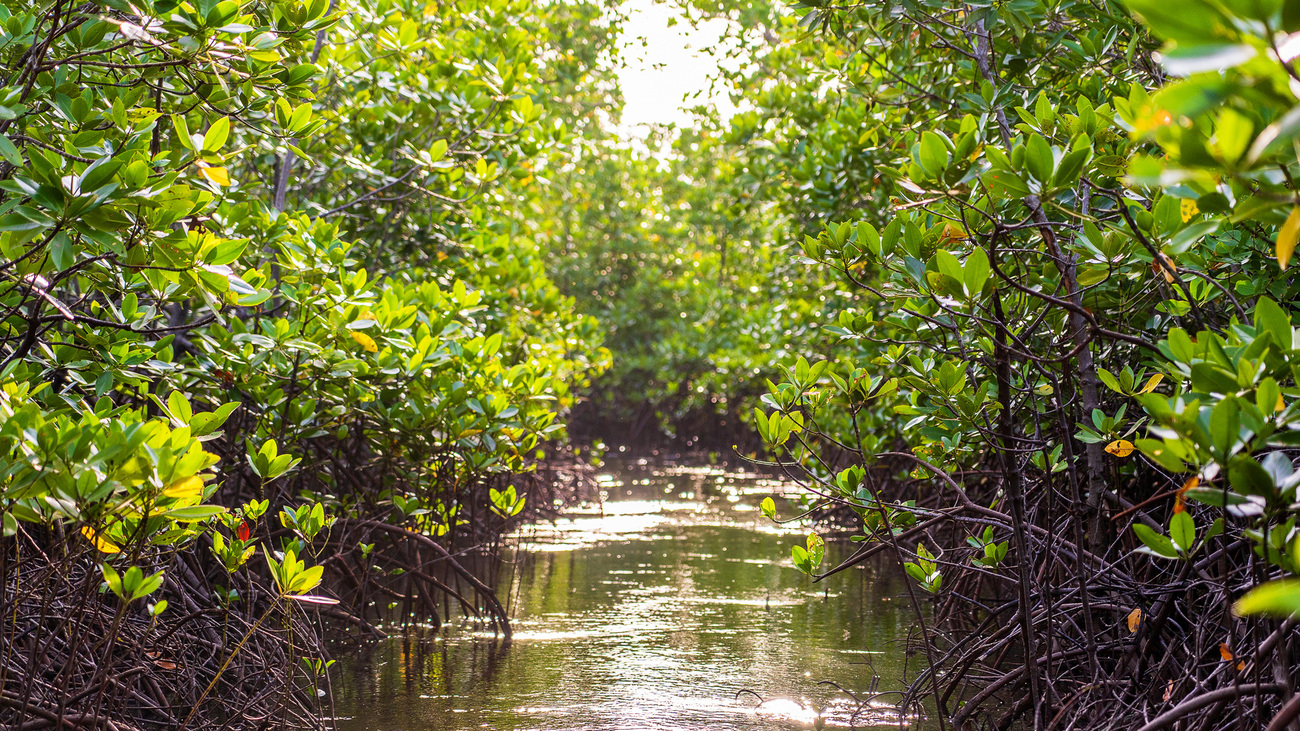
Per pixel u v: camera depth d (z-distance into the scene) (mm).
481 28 8062
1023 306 3727
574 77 14242
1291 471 1973
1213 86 1248
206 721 4160
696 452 22406
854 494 4059
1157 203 2754
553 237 19531
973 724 4336
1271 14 1208
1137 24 3957
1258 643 2613
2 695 2805
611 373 22391
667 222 22703
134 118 3697
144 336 4160
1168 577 4168
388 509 6453
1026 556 3602
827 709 4645
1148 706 3506
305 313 4965
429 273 8055
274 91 3955
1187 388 2494
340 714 4574
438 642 5957
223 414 3131
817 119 8914
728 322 19297
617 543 9688
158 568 3846
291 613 4363
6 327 3771
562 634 6172
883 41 5590
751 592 7465
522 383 6395
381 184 7547
